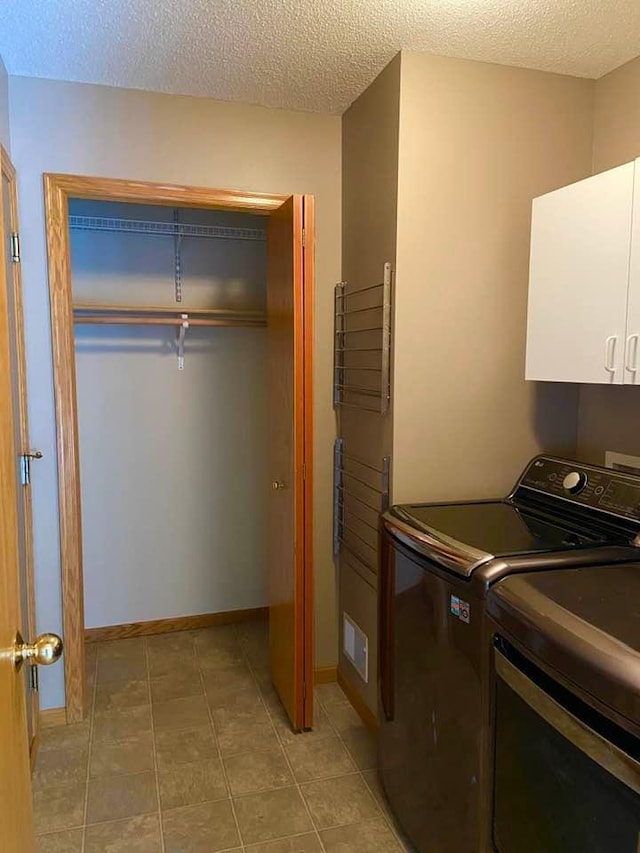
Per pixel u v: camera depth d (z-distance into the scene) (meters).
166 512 3.21
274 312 2.47
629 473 1.82
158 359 3.12
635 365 1.61
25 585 2.26
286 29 1.89
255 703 2.57
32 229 2.29
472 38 1.94
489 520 1.85
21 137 2.26
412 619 1.73
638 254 1.59
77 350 3.00
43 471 2.37
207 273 3.13
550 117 2.18
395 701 1.85
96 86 2.32
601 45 1.97
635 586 1.34
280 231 2.33
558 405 2.29
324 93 2.37
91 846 1.80
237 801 1.99
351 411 2.54
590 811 1.08
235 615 3.37
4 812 0.86
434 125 2.07
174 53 2.05
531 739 1.25
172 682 2.74
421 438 2.15
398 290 2.08
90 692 2.65
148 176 2.40
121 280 3.02
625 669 0.99
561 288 1.86
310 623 2.32
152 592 3.23
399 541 1.80
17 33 1.92
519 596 1.30
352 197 2.48
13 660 0.94
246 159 2.50
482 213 2.14
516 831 1.31
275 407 2.49
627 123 2.09
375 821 1.91
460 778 1.51
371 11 1.78
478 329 2.17
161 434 3.16
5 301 0.95
